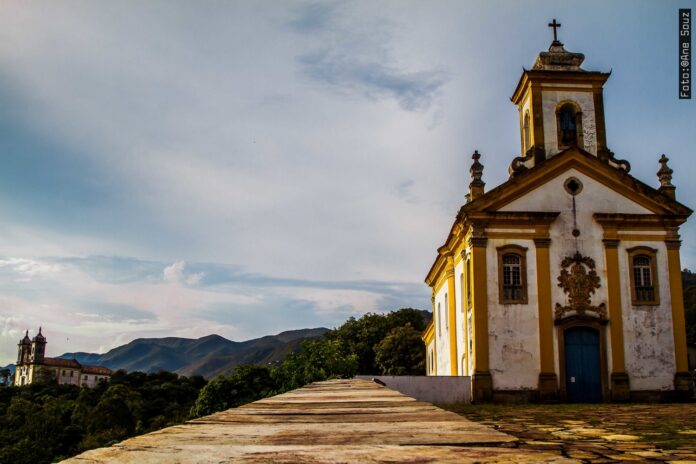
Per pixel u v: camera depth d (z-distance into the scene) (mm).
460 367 28953
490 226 25531
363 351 71438
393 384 24484
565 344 24969
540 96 27734
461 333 28750
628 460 6414
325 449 2531
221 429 3266
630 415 16109
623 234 25812
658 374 24859
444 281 33812
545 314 24922
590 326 24969
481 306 24906
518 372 24516
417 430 3176
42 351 185875
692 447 7891
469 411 18859
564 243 25562
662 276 25609
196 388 108500
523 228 25578
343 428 3316
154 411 90312
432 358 40094
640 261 25797
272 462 2203
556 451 3688
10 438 74062
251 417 4082
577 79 27797
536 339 24781
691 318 56219
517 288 25141
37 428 74562
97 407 80062
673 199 26391
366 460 2264
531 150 27328
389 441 2771
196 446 2559
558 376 24516
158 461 2170
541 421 13852
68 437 75812
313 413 4391
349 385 11297
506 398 24266
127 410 81125
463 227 26812
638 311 25266
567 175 26141
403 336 64375
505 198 25781
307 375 28984
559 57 28562
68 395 110625
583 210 25875
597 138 27469
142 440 2703
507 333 24781
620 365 24781
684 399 24656
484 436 2916
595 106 27750
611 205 26000
